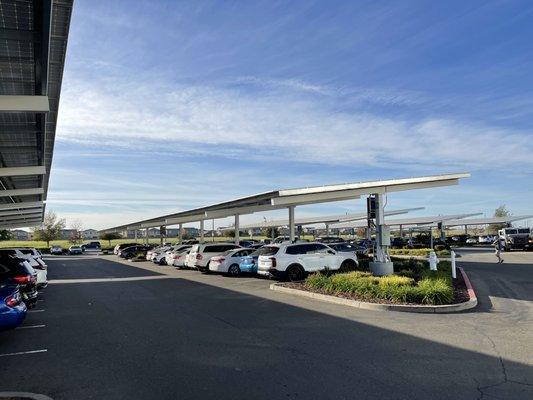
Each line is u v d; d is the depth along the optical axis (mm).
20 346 8547
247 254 24828
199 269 27750
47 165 26109
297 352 7719
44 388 6180
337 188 19609
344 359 7250
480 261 28969
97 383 6324
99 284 20422
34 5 8680
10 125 17047
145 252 47438
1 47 10539
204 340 8727
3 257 12508
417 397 5570
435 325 9773
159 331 9656
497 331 9133
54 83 12867
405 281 13930
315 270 19562
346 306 12523
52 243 104000
